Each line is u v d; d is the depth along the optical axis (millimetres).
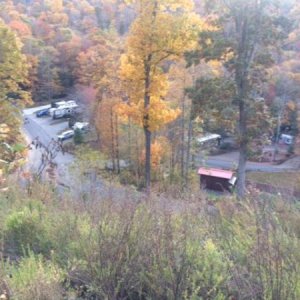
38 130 44125
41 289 3137
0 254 4020
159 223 4055
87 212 5016
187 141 26922
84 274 3652
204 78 18641
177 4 16656
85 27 67000
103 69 36438
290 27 18141
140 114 17938
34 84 55906
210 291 3195
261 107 18391
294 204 5918
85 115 44406
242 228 4812
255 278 3318
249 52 18156
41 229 4703
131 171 26594
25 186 7016
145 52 16875
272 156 39969
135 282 3494
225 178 23875
